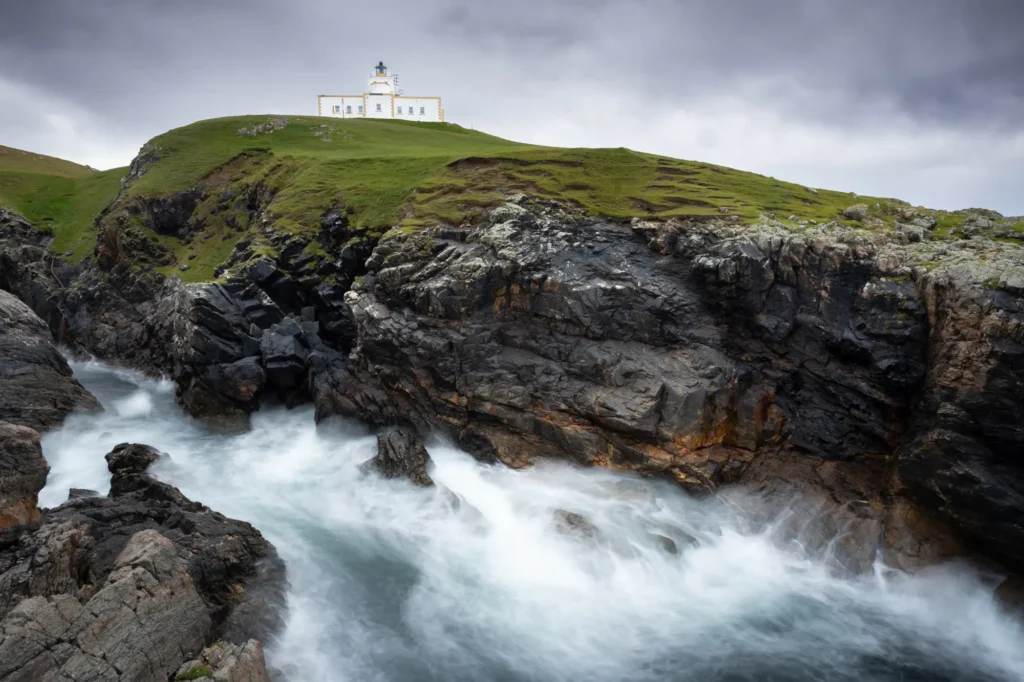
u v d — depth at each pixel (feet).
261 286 118.73
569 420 85.71
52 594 44.60
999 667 61.62
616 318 90.07
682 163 135.85
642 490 80.12
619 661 59.82
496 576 69.77
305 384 107.76
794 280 86.28
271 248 126.52
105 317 151.74
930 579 69.72
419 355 93.81
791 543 74.74
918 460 72.13
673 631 64.03
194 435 101.65
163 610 46.26
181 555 55.31
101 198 206.28
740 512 77.97
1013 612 65.98
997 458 67.26
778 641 63.36
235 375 103.09
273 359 104.68
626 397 82.84
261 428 103.65
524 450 87.20
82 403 102.42
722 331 89.04
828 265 84.38
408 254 101.96
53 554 45.62
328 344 115.65
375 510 80.23
